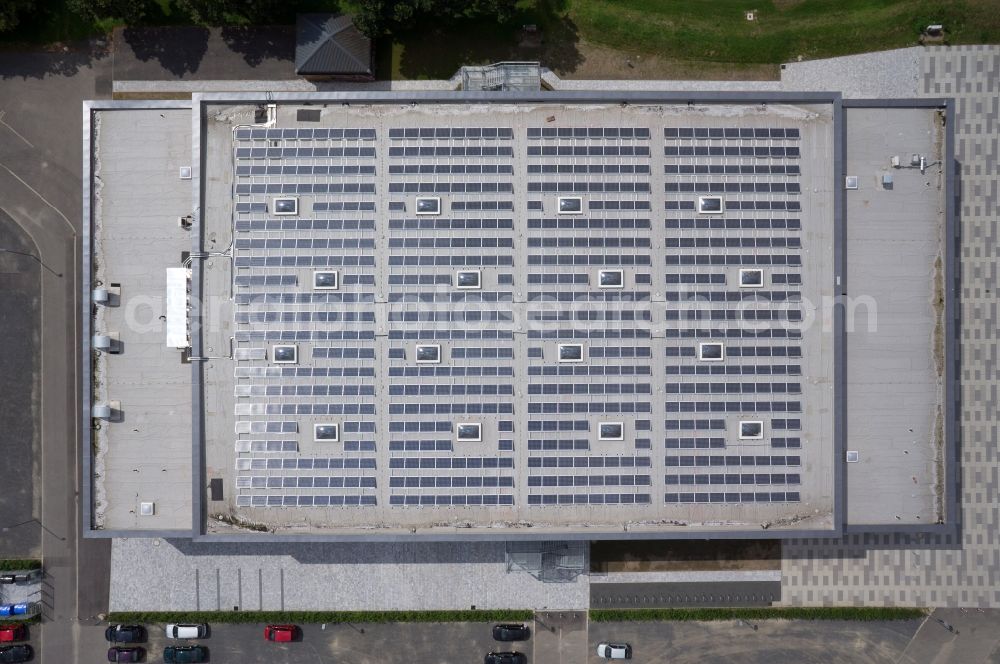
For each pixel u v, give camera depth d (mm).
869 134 41938
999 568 47625
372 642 47312
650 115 41406
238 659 47281
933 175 41938
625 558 47688
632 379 40719
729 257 41062
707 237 41062
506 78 45406
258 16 47719
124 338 41844
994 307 47875
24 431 47812
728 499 40625
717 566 47781
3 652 46938
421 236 40844
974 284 47938
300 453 40594
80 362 47906
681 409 40719
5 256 47938
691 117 41438
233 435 40656
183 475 41656
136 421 41750
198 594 47344
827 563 47812
